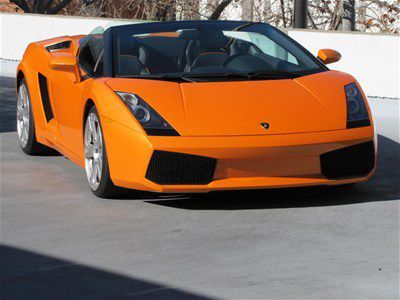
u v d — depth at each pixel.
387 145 9.22
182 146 5.96
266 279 4.61
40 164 8.02
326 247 5.23
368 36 13.32
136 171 6.10
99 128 6.49
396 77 13.19
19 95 8.66
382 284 4.52
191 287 4.48
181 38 7.14
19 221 5.95
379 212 6.10
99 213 6.14
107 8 26.70
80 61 7.64
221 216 6.02
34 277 4.68
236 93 6.36
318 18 22.75
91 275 4.71
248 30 7.35
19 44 18.72
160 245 5.30
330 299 4.29
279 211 6.14
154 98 6.28
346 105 6.37
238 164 6.02
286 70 6.88
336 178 6.23
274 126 6.06
